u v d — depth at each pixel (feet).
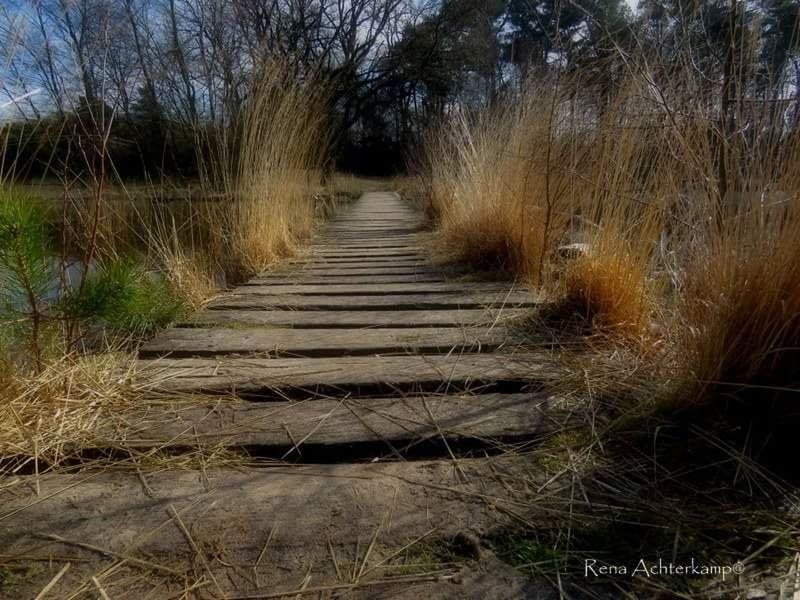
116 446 3.11
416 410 3.60
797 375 2.88
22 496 2.65
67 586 2.07
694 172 3.79
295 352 4.90
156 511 2.53
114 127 7.96
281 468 2.95
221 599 2.01
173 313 6.02
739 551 2.21
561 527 2.39
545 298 6.52
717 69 3.82
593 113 6.36
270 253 10.68
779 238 2.91
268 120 10.71
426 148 18.86
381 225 20.21
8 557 2.22
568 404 3.61
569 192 7.11
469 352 4.86
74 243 5.31
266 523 2.44
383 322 5.86
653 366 3.85
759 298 2.93
